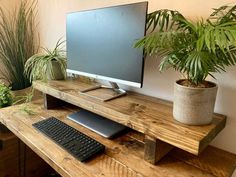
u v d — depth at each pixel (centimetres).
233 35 55
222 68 81
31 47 198
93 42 115
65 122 117
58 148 91
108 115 94
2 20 190
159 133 76
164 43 68
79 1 145
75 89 122
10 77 197
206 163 83
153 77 112
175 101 79
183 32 70
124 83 102
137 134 105
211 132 74
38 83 136
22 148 158
